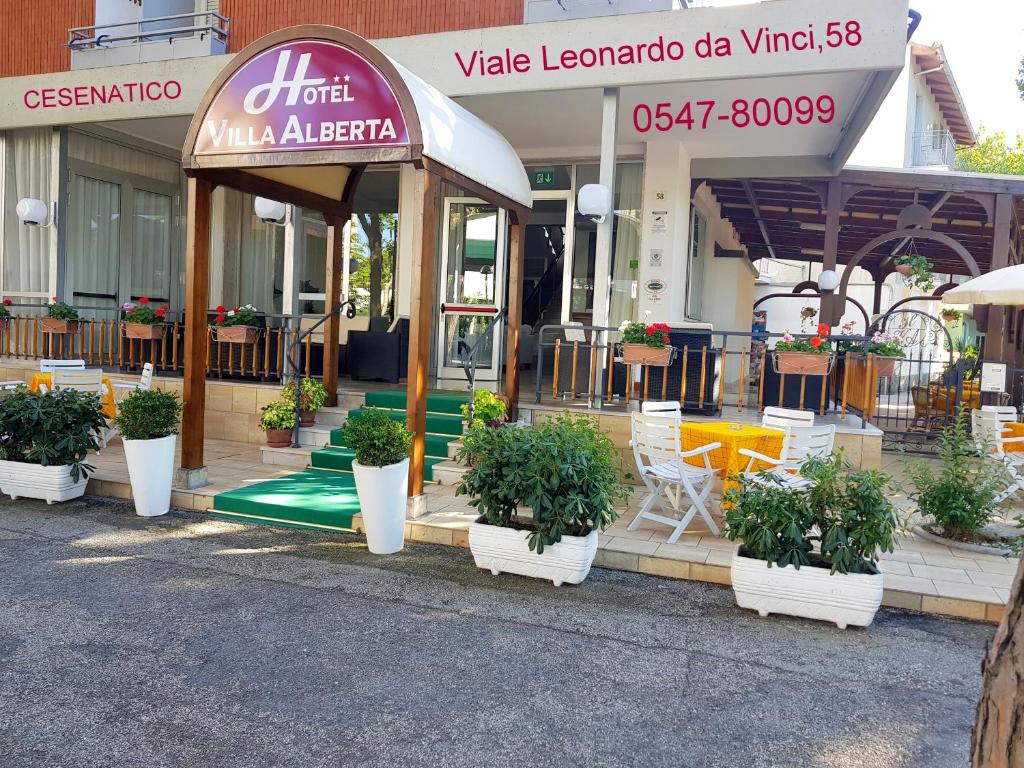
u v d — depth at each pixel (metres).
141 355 9.64
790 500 4.39
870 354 7.11
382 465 5.36
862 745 3.06
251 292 12.39
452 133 6.06
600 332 7.83
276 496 6.33
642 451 5.77
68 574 4.77
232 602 4.40
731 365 15.69
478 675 3.58
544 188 10.43
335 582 4.79
